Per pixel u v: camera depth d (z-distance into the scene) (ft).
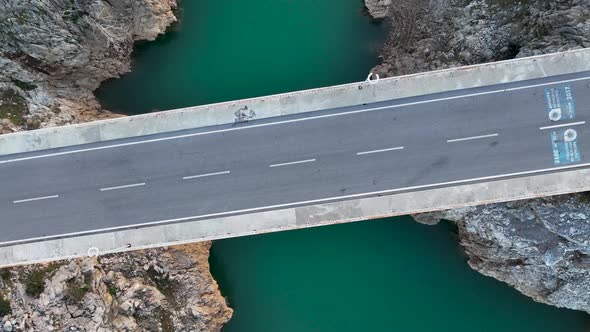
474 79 109.40
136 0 123.65
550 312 126.72
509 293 127.13
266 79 128.57
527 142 108.99
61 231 113.39
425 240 127.85
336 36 129.80
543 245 111.96
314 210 110.73
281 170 111.55
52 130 113.09
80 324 109.81
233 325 128.67
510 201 112.98
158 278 121.39
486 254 120.16
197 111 111.96
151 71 130.52
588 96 108.17
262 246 128.57
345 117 110.93
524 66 108.78
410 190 110.11
